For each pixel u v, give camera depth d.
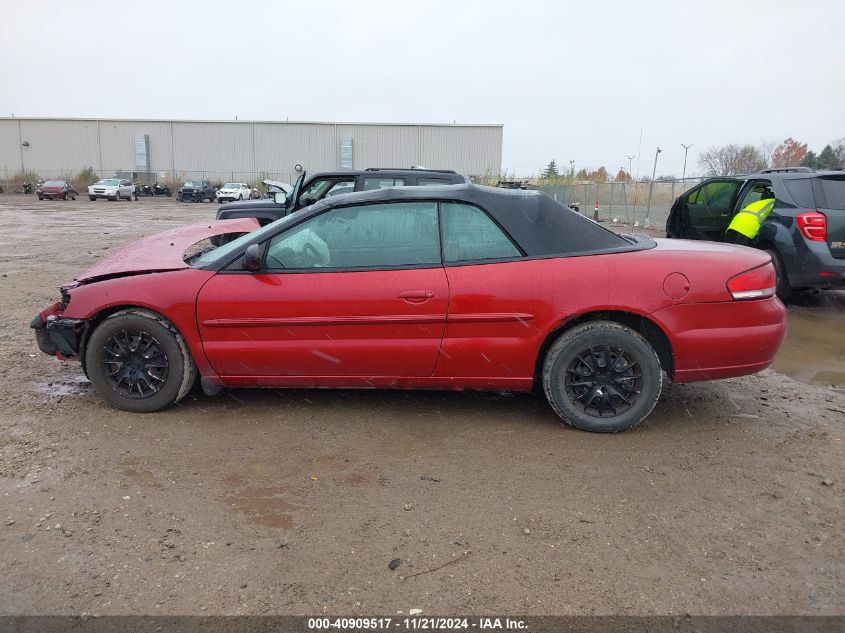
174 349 4.16
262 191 54.78
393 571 2.65
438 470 3.52
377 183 8.34
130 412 4.29
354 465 3.57
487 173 54.00
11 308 7.67
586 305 3.87
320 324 4.00
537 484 3.37
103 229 20.50
